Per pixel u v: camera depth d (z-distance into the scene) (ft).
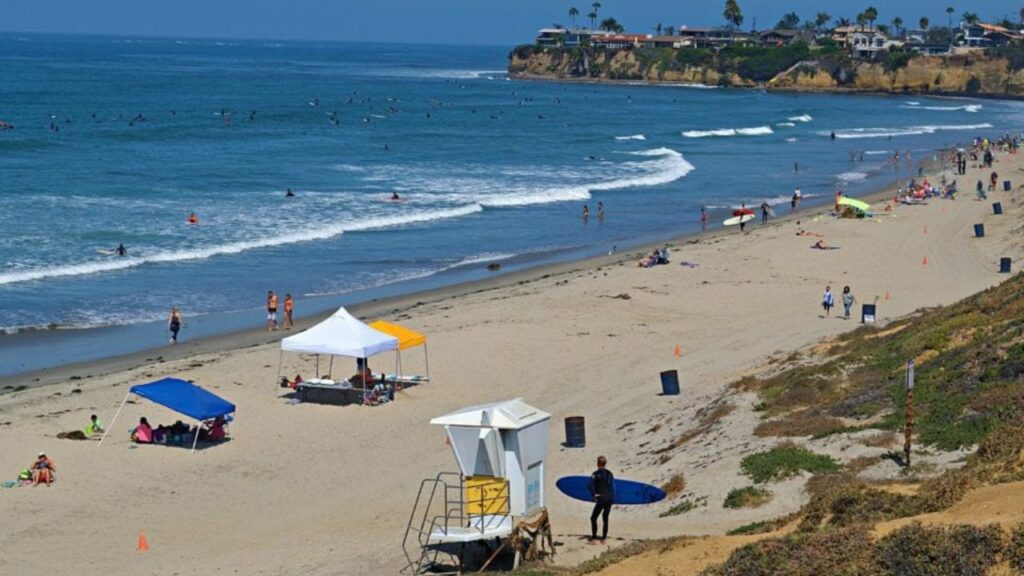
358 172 330.75
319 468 106.73
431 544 83.46
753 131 524.93
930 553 53.11
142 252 207.10
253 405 126.11
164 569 81.87
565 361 146.00
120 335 158.10
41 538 88.74
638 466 101.19
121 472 104.47
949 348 114.21
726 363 142.31
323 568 80.69
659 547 70.38
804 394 109.60
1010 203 285.64
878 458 86.22
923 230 249.55
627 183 330.54
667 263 211.61
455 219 260.83
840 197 283.18
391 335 136.15
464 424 79.20
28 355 146.92
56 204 247.91
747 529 73.67
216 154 358.43
